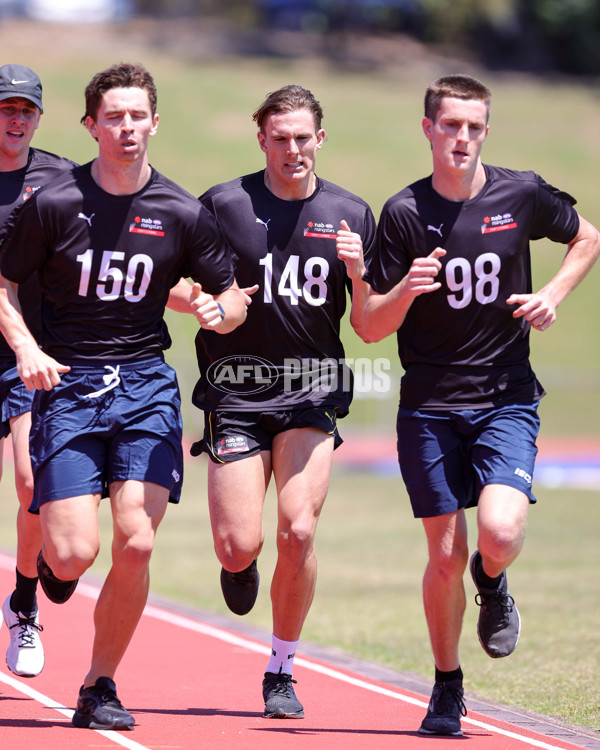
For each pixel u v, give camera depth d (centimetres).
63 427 1482
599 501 5866
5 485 6788
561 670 2180
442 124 1551
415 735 1557
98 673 1513
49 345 1514
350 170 14412
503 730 1633
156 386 1521
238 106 16925
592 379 10469
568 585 3306
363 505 5684
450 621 1584
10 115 1723
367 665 2233
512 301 1528
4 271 1498
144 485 1473
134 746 1394
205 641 2450
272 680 1678
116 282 1484
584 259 1647
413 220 1587
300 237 1648
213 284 1545
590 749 1527
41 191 1476
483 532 1502
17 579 1770
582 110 18525
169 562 3816
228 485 1631
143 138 1459
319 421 1647
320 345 1669
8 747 1366
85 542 1450
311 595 1664
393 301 1518
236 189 1670
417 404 1616
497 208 1585
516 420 1598
